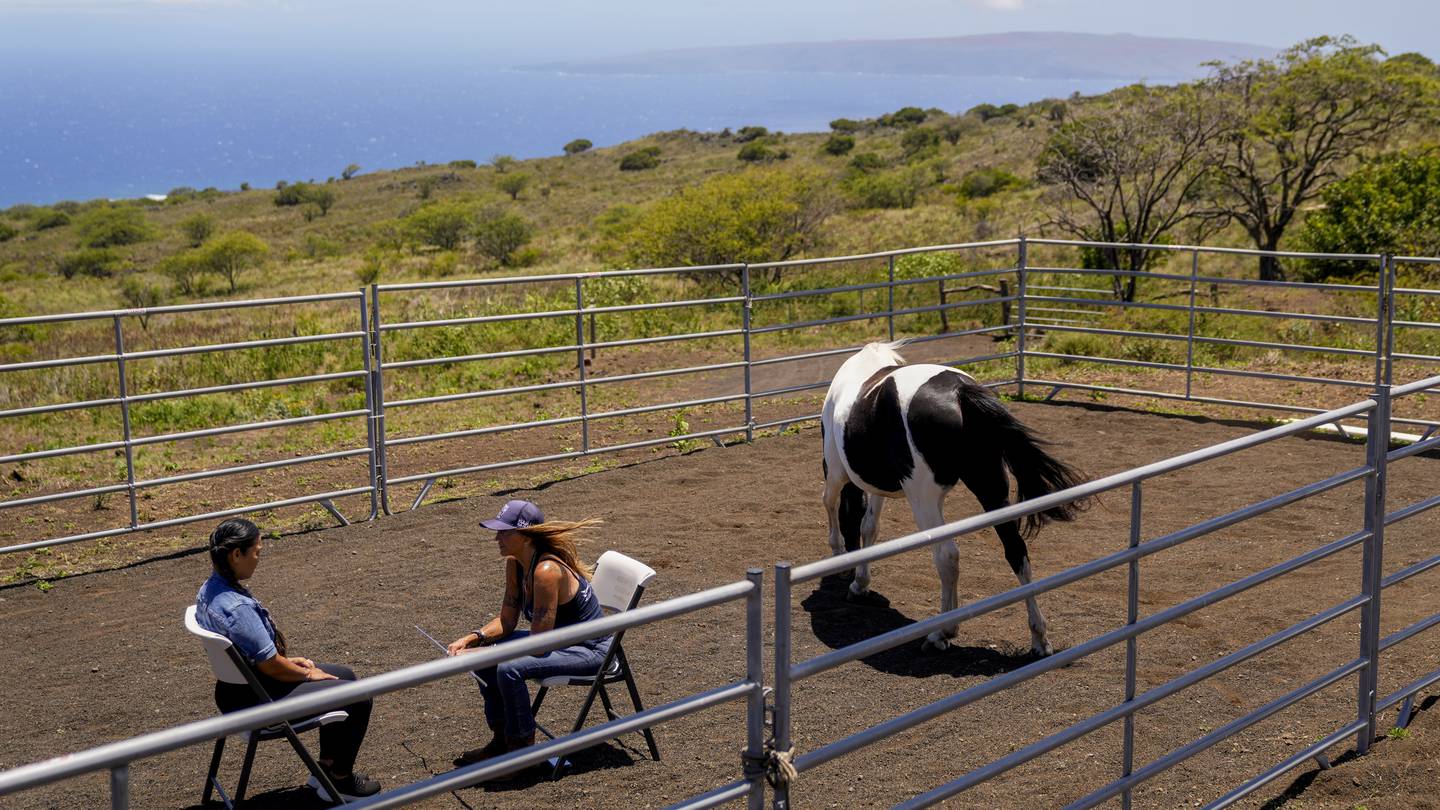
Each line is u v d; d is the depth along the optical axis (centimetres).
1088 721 382
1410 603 635
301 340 841
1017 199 4159
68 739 523
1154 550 393
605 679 484
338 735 452
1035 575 713
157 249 6431
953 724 509
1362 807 430
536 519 489
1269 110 2322
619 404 1295
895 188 5066
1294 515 806
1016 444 562
